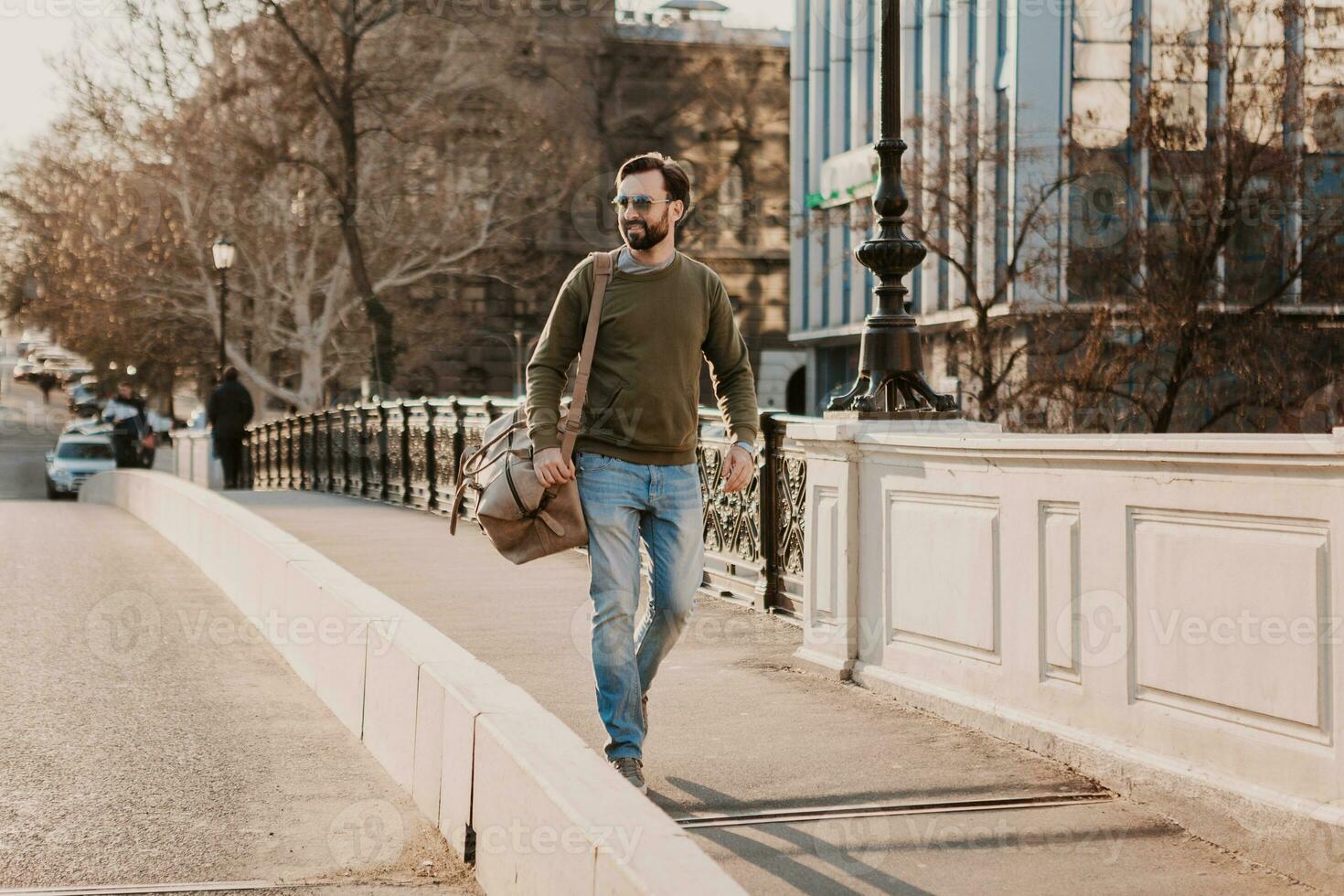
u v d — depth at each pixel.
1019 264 28.44
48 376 76.25
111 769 5.57
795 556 8.48
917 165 27.11
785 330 54.31
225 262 30.92
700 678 6.79
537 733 4.09
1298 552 4.03
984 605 5.59
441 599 9.46
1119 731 4.83
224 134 35.72
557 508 4.77
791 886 4.02
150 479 18.34
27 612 9.61
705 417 10.20
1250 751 4.24
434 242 38.41
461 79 38.47
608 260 4.80
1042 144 28.91
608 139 50.28
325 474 23.66
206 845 4.62
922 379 7.02
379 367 36.72
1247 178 21.58
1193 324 21.66
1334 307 22.27
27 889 4.16
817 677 6.82
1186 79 23.41
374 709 5.82
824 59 43.91
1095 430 22.58
